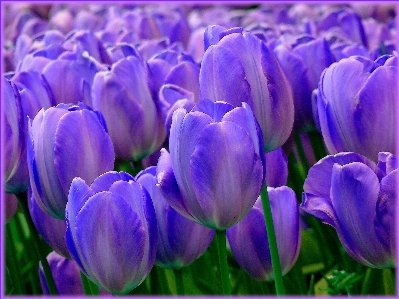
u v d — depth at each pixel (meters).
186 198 0.54
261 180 0.54
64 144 0.58
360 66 0.61
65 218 0.59
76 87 0.73
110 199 0.53
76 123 0.58
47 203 0.60
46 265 0.69
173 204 0.55
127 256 0.54
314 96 0.69
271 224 0.58
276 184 0.64
